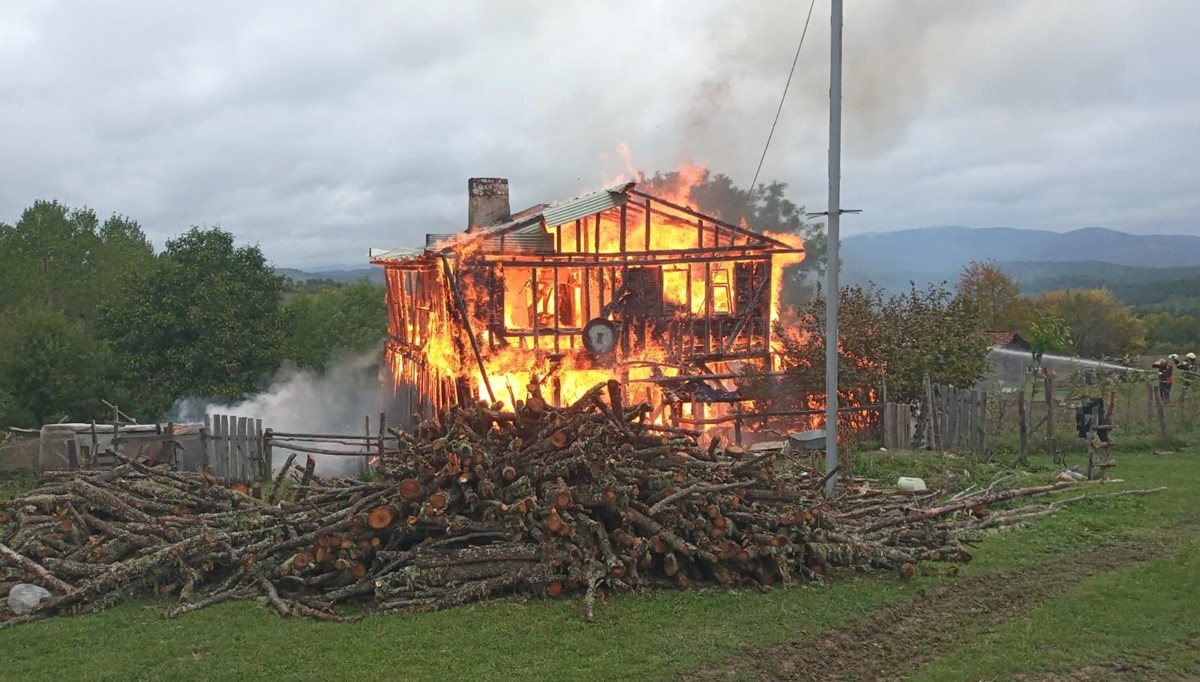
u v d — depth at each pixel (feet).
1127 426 71.67
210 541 36.63
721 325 85.40
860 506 44.86
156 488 46.70
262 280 115.65
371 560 35.76
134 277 116.16
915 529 40.37
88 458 62.34
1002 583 35.40
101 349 110.42
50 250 171.53
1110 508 47.32
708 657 27.86
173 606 34.86
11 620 33.45
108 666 28.55
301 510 40.34
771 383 76.89
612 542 35.27
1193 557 37.73
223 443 66.85
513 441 36.14
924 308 78.28
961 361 74.69
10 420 100.89
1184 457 63.57
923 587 34.83
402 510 35.78
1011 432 70.90
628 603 32.91
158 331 107.65
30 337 104.37
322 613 32.96
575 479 35.76
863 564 37.19
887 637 29.91
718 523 35.06
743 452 45.06
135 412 104.99
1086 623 30.35
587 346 79.97
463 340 78.43
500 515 35.22
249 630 31.42
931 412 67.67
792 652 28.45
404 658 28.19
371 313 166.20
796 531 36.19
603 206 80.23
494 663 27.66
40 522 41.42
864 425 71.36
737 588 34.86
